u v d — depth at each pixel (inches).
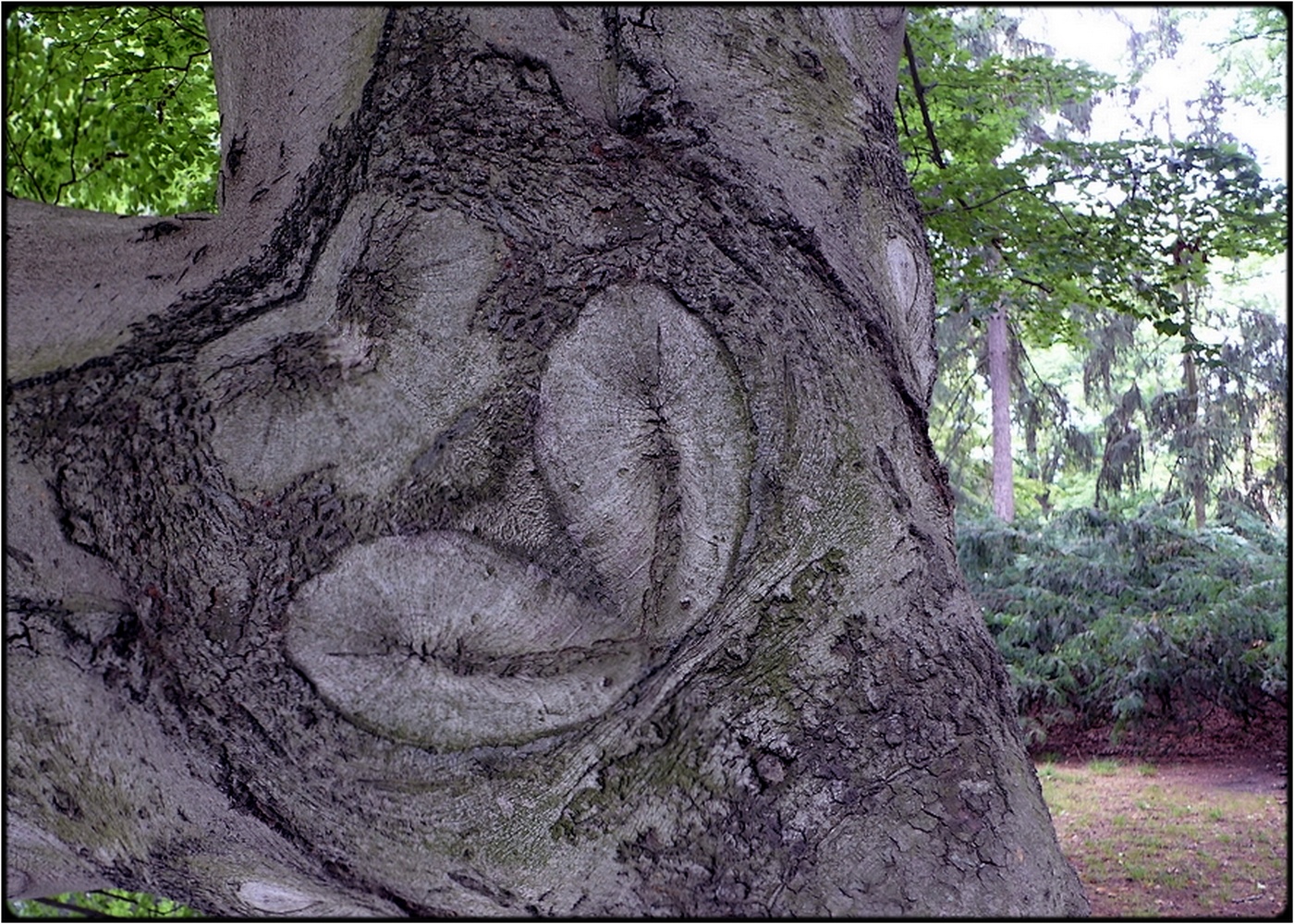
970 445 590.2
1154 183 225.1
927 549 51.8
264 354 48.0
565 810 45.7
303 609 45.6
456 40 52.4
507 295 47.9
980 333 585.3
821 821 45.7
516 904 45.7
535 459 47.2
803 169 54.9
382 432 46.3
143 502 45.8
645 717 46.7
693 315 48.6
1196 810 251.1
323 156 53.7
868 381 53.4
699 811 45.5
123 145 199.9
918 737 47.4
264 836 47.2
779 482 48.6
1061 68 255.1
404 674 46.1
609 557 48.0
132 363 48.0
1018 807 48.1
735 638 47.6
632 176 50.8
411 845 45.8
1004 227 228.7
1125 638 313.7
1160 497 467.5
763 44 56.7
